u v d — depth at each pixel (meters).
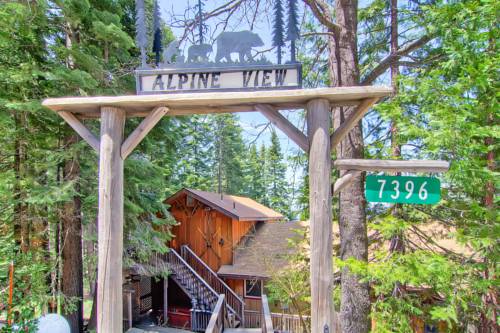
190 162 23.17
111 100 2.56
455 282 3.95
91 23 6.61
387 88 2.31
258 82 2.57
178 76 2.66
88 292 13.46
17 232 6.60
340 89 2.35
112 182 2.56
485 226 3.92
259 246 12.13
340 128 2.55
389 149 4.96
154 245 8.27
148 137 8.04
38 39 6.18
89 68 6.38
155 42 2.86
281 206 24.67
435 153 3.89
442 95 4.02
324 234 2.35
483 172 3.80
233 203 13.84
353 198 4.77
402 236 4.78
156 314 12.33
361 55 6.34
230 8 4.32
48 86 6.14
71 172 6.76
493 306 4.09
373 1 5.99
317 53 6.16
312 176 2.40
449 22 4.16
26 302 4.60
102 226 2.51
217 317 7.08
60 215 6.63
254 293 11.88
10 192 6.07
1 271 4.75
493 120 4.16
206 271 12.09
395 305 4.43
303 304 8.23
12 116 6.07
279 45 2.59
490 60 3.88
